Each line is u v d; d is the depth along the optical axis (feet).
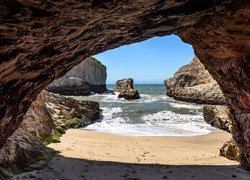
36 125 56.54
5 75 24.00
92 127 86.28
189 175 37.04
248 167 40.24
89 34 25.86
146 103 163.53
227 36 31.55
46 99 84.48
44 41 23.08
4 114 28.73
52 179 34.22
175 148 58.23
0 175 32.19
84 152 50.88
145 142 64.49
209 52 38.11
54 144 54.29
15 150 38.19
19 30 19.65
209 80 188.24
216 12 26.48
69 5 18.58
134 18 24.49
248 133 39.78
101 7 19.90
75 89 205.57
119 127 87.40
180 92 184.85
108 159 46.47
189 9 24.85
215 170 39.75
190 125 91.66
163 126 89.92
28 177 34.17
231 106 43.27
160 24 28.25
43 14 18.89
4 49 20.77
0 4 16.65
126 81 226.38
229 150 48.29
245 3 24.34
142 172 38.27
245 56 34.63
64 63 31.81
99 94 234.17
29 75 27.81
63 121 79.30
